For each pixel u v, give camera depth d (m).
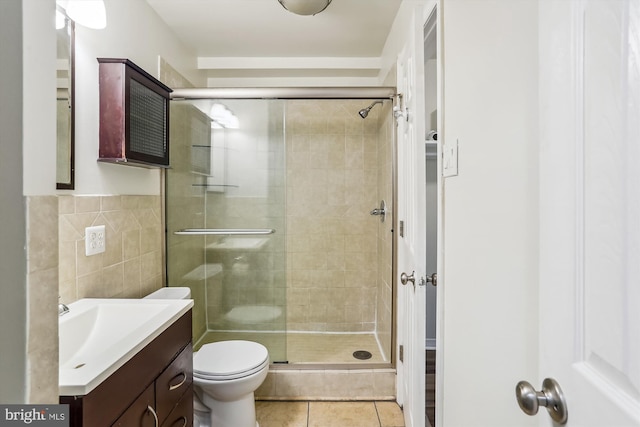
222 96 2.14
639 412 0.35
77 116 1.37
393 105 2.10
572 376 0.46
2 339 0.45
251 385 1.60
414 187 1.42
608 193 0.40
